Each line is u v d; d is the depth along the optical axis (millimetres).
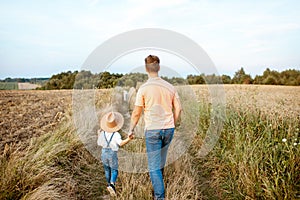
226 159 4012
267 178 3113
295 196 2967
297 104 6027
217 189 3633
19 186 3150
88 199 3465
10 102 12195
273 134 4207
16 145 4398
